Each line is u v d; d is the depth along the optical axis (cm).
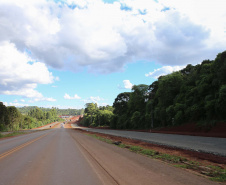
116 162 787
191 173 596
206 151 1030
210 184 484
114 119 7781
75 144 1562
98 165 728
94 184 497
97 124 11219
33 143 1658
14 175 587
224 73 2833
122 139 2211
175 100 4109
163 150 1187
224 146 1248
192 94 3662
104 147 1370
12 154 1018
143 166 706
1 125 8381
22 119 11369
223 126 2523
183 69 5162
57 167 696
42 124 17112
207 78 3253
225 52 2869
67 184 499
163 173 598
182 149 1187
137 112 5744
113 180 529
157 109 4578
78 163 768
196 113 3253
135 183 499
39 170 651
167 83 4534
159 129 4125
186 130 3144
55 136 2780
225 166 709
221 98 2633
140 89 6462
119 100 8044
